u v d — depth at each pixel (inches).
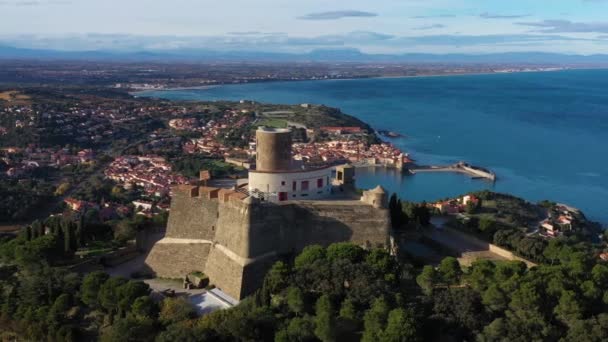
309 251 3964.1
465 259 4566.9
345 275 3563.0
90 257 4726.9
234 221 4252.0
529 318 3166.8
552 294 3321.9
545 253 4559.5
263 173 4490.7
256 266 4094.5
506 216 7012.8
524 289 3245.6
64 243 4672.7
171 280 4493.1
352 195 4803.2
